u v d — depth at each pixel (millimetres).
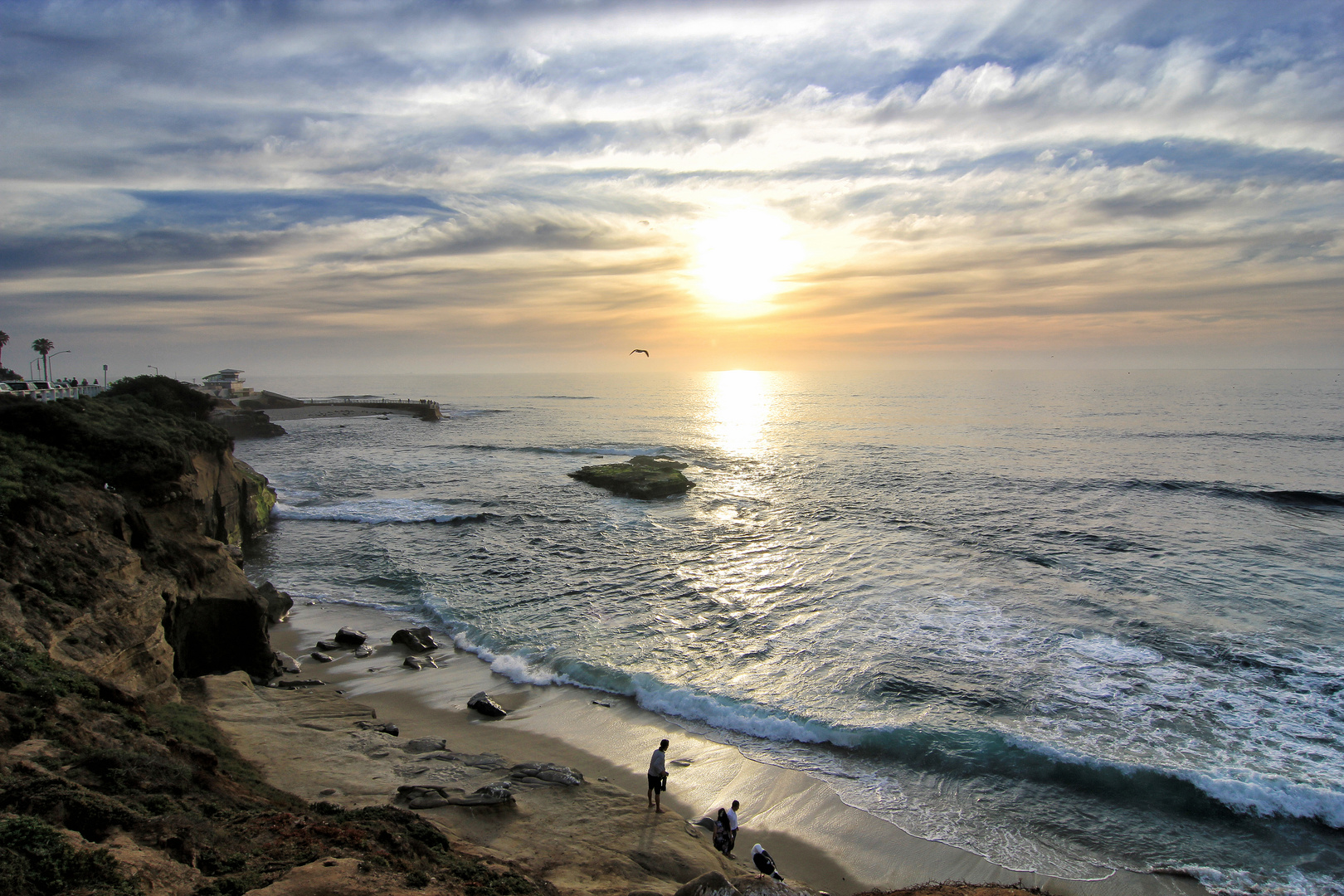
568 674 21156
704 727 18188
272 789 12562
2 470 16516
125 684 14477
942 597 27578
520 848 11773
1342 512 42969
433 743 16422
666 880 11180
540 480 60625
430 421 123250
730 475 61156
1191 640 22828
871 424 108250
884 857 13250
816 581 30078
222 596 20469
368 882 8016
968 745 16672
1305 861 13102
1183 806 14641
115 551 16719
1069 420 107125
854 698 19188
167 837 8055
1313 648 22078
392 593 29750
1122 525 39469
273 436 95438
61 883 6445
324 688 19719
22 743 9602
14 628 12719
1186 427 92562
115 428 24500
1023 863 13062
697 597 28219
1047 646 22500
